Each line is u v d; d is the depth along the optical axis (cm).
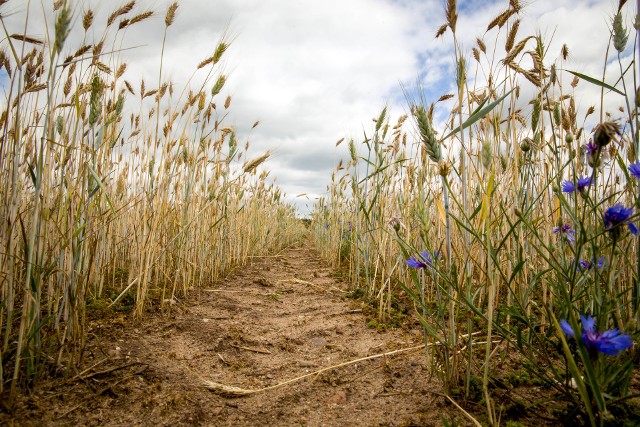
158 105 291
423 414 155
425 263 165
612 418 115
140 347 221
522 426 136
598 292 148
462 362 186
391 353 205
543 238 244
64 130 223
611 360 146
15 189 157
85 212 214
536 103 220
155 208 295
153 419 154
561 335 107
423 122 155
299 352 243
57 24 158
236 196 522
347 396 181
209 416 162
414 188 319
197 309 317
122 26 244
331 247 608
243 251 584
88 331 228
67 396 160
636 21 137
